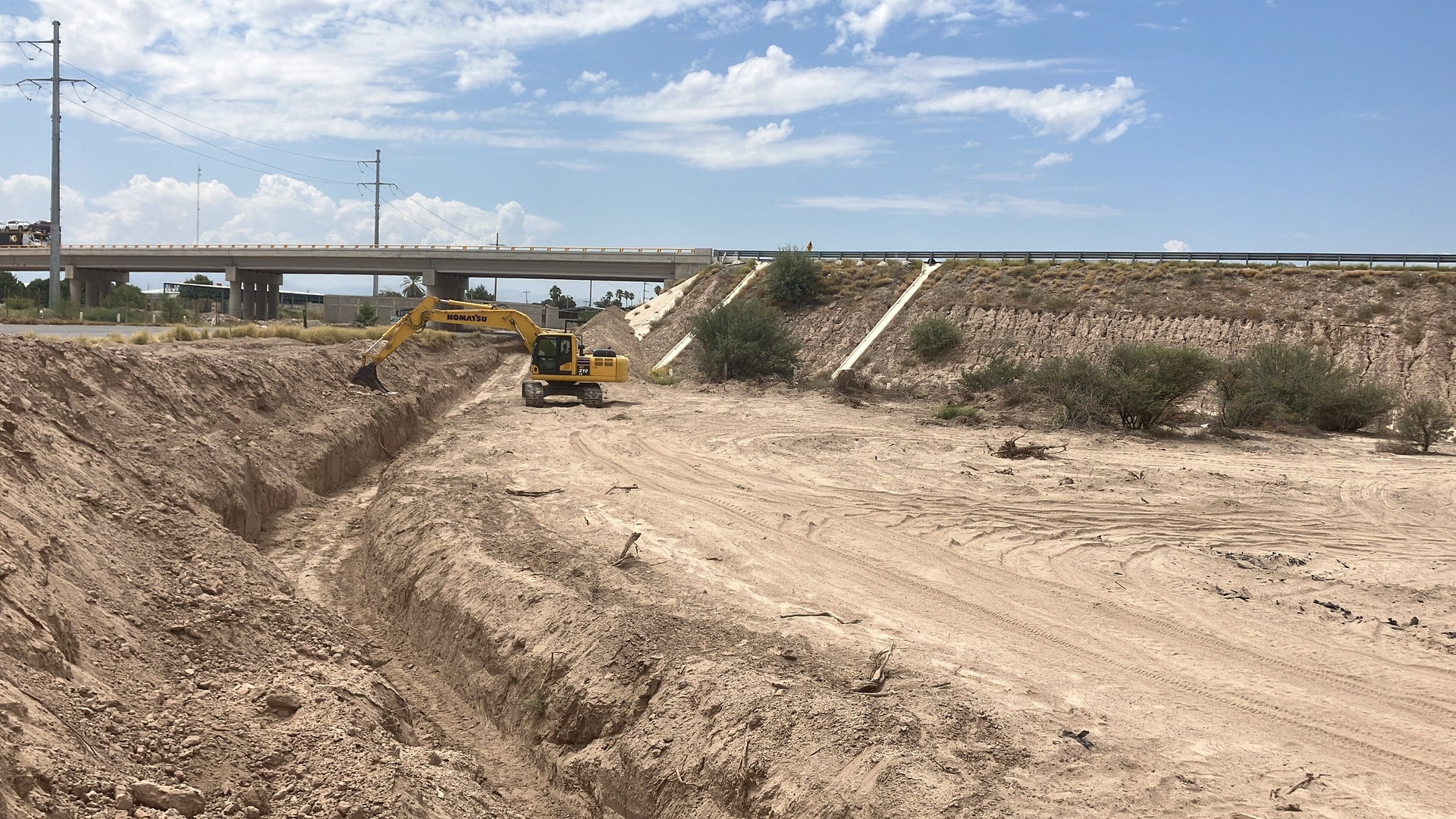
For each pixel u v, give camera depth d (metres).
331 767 7.88
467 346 50.25
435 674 12.57
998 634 11.84
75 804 6.05
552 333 35.22
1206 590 13.85
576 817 9.46
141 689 8.61
